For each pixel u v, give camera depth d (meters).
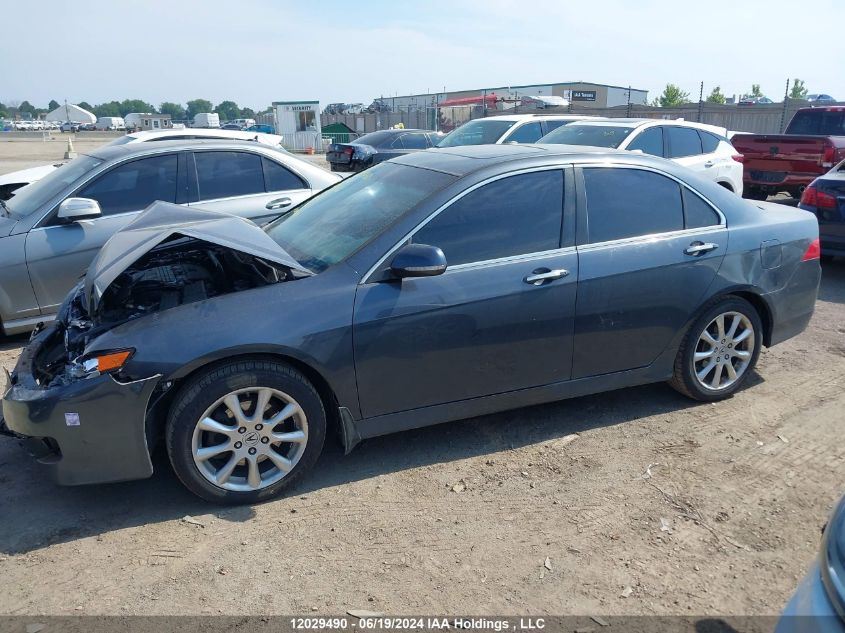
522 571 2.94
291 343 3.28
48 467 3.18
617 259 3.97
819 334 6.03
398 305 3.49
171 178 6.11
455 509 3.39
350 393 3.49
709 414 4.40
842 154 10.65
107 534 3.20
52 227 5.61
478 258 3.69
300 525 3.26
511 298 3.71
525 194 3.87
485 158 4.05
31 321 5.63
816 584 1.77
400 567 2.97
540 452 3.94
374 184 4.28
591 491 3.54
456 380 3.72
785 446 3.99
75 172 6.02
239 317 3.26
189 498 3.49
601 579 2.89
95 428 3.12
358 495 3.52
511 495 3.51
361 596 2.79
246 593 2.81
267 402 3.35
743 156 11.51
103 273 3.43
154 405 3.24
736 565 2.98
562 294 3.83
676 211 4.24
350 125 44.75
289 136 35.31
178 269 4.16
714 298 4.30
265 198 6.42
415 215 3.63
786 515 3.33
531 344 3.83
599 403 4.57
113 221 5.80
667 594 2.81
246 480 3.42
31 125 95.25
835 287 7.73
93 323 3.50
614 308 3.99
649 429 4.21
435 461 3.85
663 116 25.89
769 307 4.54
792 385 4.88
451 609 2.72
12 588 2.83
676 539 3.15
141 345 3.14
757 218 4.50
